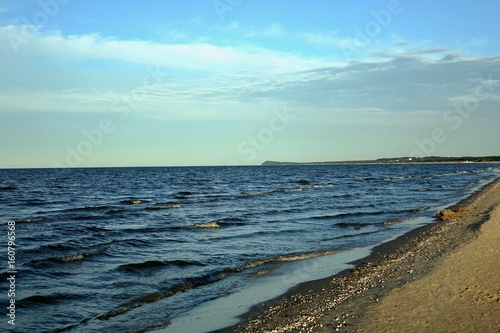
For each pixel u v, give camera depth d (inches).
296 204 1224.2
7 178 3095.5
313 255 557.0
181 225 821.2
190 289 409.1
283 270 480.4
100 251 557.0
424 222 834.8
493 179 2527.1
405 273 428.8
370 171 4685.0
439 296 338.3
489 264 430.3
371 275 437.4
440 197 1413.6
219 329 303.9
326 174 3850.9
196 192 1752.0
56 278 433.4
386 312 311.1
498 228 648.4
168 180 2832.2
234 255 558.6
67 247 586.2
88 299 373.1
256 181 2650.1
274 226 808.9
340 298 362.3
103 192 1772.9
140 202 1323.8
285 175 3646.7
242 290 404.5
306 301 362.9
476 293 339.6
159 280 436.1
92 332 301.7
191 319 326.6
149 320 325.4
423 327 275.7
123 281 429.7
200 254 562.3
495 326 271.3
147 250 583.8
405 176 3196.4
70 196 1567.4
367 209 1083.9
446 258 470.6
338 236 701.3
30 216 965.2
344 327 287.9
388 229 764.0
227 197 1478.8
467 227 702.5
